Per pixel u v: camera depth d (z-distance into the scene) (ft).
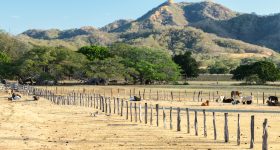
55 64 450.30
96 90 389.39
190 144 100.58
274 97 246.88
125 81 498.69
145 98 307.99
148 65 477.77
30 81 476.95
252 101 276.62
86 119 159.84
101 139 108.06
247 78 533.14
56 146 95.91
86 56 513.86
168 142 103.55
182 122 149.48
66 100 261.44
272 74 527.40
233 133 121.49
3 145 95.45
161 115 174.50
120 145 98.48
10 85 392.06
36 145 96.78
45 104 238.68
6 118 149.28
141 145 98.68
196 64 613.11
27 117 156.15
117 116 172.45
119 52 510.99
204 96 330.34
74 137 111.24
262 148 90.17
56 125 138.72
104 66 455.63
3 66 458.09
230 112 196.54
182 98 309.83
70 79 505.66
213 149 93.81
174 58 613.11
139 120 152.46
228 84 515.50
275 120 160.15
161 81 511.40
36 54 453.17
